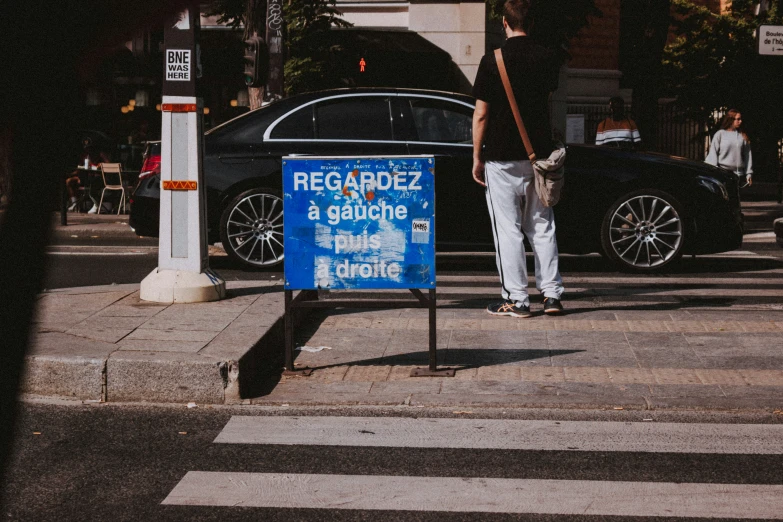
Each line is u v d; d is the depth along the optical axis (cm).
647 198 876
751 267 945
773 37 1255
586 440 394
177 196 627
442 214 872
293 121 893
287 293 502
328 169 490
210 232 895
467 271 909
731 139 1301
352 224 493
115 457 370
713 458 369
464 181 870
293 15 1661
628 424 418
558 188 605
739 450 379
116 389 456
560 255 1047
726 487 334
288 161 491
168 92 621
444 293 757
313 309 671
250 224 892
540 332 603
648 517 304
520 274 645
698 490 331
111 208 1600
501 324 627
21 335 97
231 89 1867
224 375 454
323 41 1694
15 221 83
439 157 870
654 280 839
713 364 521
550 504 317
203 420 425
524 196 643
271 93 1302
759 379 488
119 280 853
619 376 495
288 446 387
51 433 402
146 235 915
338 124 890
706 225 885
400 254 493
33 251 89
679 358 534
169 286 616
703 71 1630
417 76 2070
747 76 1606
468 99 898
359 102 894
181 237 629
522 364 522
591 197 870
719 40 1628
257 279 845
